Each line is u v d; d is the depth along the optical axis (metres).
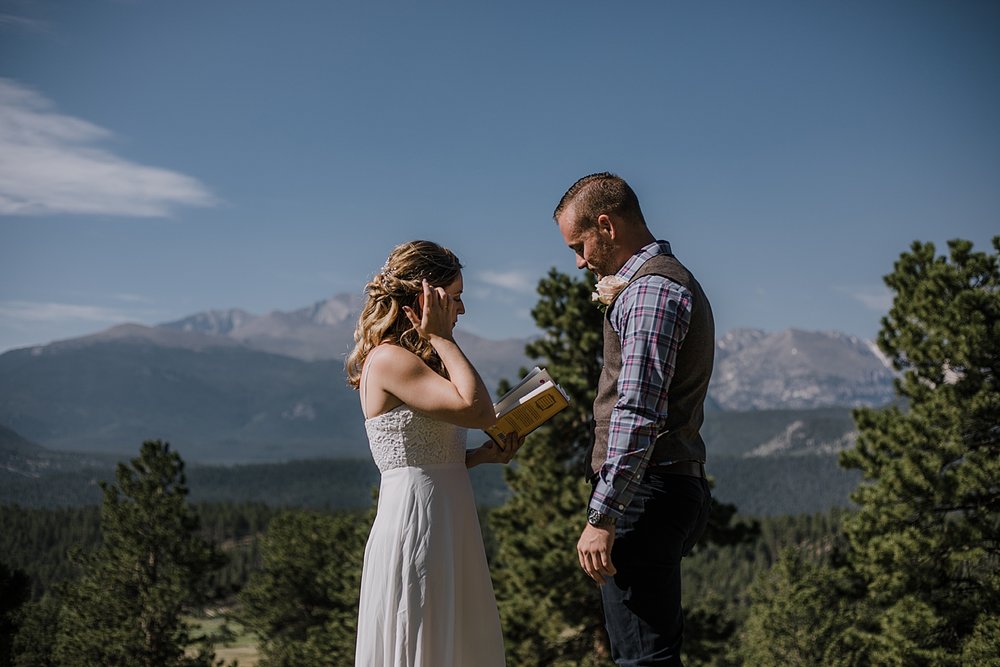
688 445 3.35
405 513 3.46
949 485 12.32
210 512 130.88
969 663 11.08
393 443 3.49
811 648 34.88
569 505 16.22
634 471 3.13
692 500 3.35
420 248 3.58
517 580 15.93
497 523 17.67
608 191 3.42
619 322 3.32
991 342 12.17
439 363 3.56
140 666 31.23
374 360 3.50
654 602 3.31
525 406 3.63
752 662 38.03
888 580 12.66
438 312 3.42
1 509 94.12
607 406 3.43
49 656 31.02
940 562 12.49
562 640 16.70
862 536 13.45
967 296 12.69
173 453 34.72
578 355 16.78
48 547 87.62
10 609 17.91
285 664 41.72
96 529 92.31
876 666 12.78
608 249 3.45
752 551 116.69
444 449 3.53
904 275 13.78
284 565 48.47
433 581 3.45
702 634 16.72
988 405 12.27
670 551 3.32
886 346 13.73
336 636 33.41
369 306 3.59
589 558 3.20
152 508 33.69
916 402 13.52
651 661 3.31
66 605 33.16
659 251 3.41
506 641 16.25
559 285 16.78
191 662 33.25
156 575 33.88
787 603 35.69
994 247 13.04
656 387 3.14
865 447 13.95
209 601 36.09
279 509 136.00
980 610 11.97
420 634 3.41
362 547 32.81
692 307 3.24
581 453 17.00
